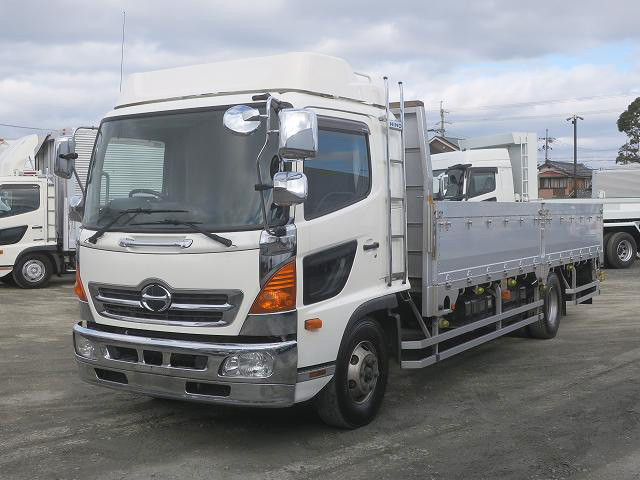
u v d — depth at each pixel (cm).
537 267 845
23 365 764
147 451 489
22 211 1416
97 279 498
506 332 777
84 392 650
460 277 657
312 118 420
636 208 1852
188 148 480
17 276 1435
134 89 534
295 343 455
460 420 565
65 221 1445
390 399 631
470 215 674
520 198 1443
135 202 491
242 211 450
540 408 600
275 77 490
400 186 584
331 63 520
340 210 502
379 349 554
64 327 1008
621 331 963
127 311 487
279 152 421
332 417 518
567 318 1083
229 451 489
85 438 518
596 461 471
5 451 489
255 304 444
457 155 1390
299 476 444
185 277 455
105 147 523
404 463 468
